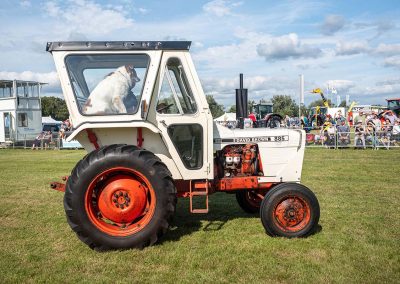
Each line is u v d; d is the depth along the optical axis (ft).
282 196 14.06
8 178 30.68
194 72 14.05
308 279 10.83
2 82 73.92
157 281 10.87
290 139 15.57
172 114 14.05
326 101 97.55
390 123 52.60
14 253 13.20
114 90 13.73
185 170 14.28
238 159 15.35
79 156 50.88
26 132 76.13
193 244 13.69
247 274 11.21
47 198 22.30
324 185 24.79
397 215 17.22
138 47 13.64
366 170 31.48
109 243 12.98
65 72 13.51
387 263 11.84
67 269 11.80
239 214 18.01
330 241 13.74
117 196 13.28
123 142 14.19
